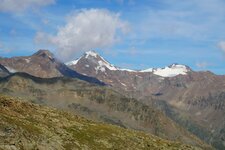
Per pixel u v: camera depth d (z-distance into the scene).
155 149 157.50
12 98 146.25
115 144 140.12
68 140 117.44
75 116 166.12
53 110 159.12
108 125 172.00
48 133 112.69
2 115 107.75
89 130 143.62
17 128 100.12
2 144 89.62
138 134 175.25
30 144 97.75
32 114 135.00
